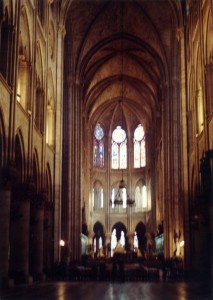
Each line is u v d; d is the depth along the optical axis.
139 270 38.81
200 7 31.34
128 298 18.05
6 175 22.94
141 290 23.42
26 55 29.05
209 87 29.83
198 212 30.95
